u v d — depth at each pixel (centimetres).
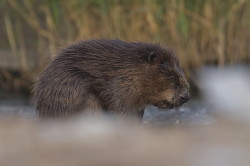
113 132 661
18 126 712
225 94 2669
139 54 1808
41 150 564
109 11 3231
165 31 3269
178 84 1838
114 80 1769
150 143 593
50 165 525
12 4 3309
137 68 1792
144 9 3167
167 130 702
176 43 3266
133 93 1802
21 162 533
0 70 3378
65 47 1828
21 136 636
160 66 1820
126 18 3241
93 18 3269
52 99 1727
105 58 1775
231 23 3372
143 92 1819
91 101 1753
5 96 3272
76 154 552
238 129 756
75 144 588
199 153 555
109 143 594
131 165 522
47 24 3325
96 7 3247
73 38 3269
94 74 1758
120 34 3225
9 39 3378
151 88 1819
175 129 732
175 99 1838
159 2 3225
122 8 3231
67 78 1730
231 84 2833
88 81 1755
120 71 1777
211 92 2825
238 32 3388
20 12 3331
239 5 3325
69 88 1725
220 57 3306
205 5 3300
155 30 3209
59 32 3316
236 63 3372
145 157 539
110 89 1767
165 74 1822
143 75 1800
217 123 891
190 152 558
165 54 1844
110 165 522
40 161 534
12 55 3397
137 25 3222
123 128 723
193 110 2289
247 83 2825
